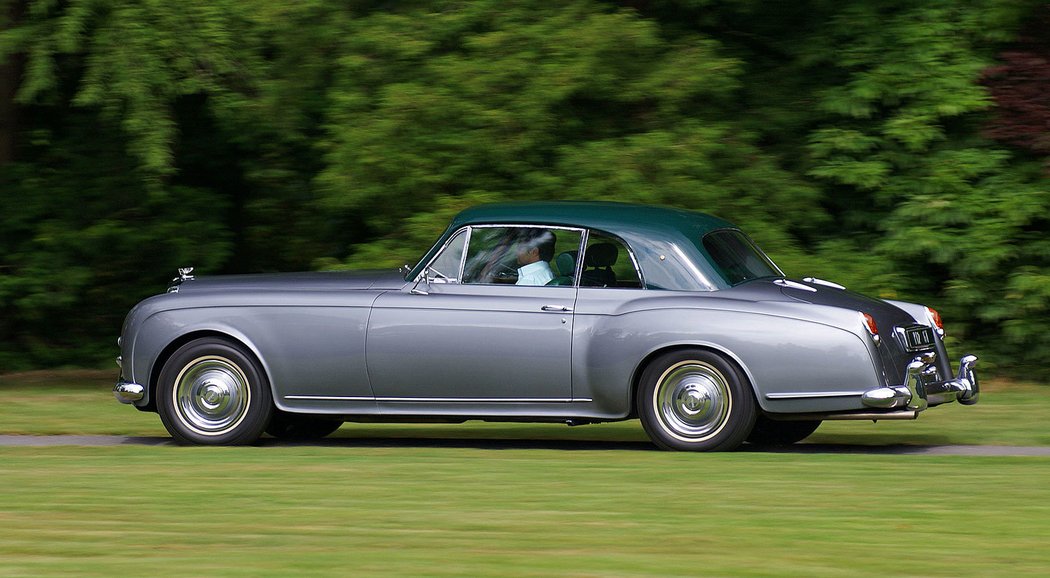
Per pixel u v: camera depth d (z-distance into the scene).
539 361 26.12
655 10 45.78
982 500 19.53
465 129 40.66
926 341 26.89
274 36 42.62
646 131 42.56
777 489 20.62
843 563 15.24
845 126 44.41
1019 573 14.72
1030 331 41.31
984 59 43.16
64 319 51.12
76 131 50.41
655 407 25.78
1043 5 42.72
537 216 26.78
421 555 15.76
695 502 19.45
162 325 27.53
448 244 27.00
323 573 14.83
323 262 41.97
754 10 45.38
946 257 41.25
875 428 30.58
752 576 14.61
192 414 27.53
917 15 43.94
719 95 43.78
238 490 20.81
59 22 41.38
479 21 42.06
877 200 43.44
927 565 15.12
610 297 26.05
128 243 48.44
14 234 49.22
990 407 33.94
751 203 41.47
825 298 25.77
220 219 50.69
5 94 47.88
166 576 14.77
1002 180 42.41
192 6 41.12
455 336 26.44
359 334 26.80
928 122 42.72
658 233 26.20
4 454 25.88
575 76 40.03
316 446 28.28
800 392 25.02
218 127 49.91
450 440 29.84
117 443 28.81
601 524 17.77
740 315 25.28
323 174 41.38
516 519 18.16
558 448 28.03
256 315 27.22
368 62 41.66
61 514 18.78
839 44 44.78
